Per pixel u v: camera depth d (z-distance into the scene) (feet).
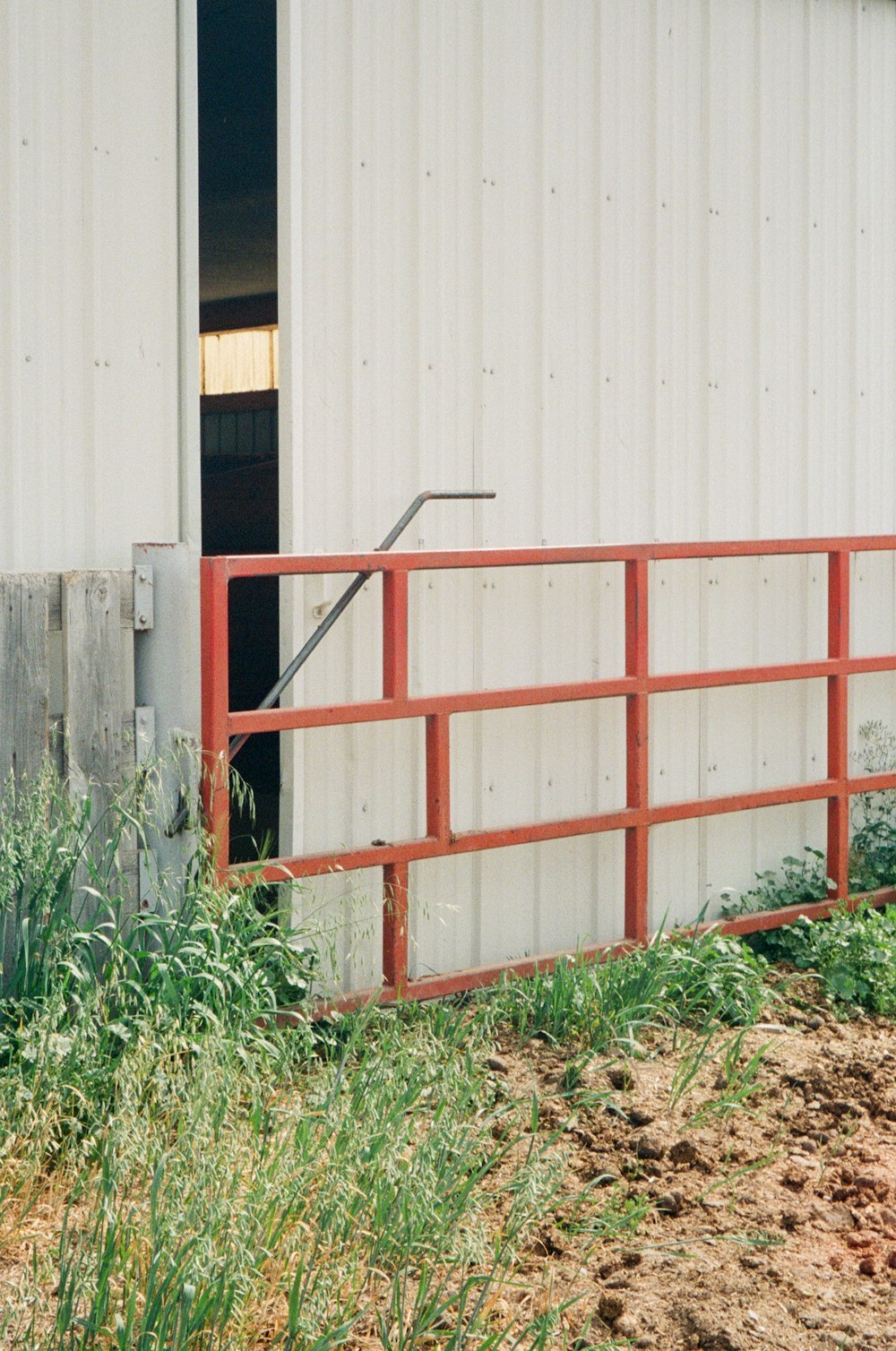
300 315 14.88
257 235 25.36
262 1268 8.95
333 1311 8.73
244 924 13.43
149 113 13.91
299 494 14.96
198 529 14.40
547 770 17.42
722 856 19.38
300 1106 10.70
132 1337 8.04
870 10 20.62
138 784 12.94
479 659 16.65
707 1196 11.55
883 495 21.22
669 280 18.31
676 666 18.76
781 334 19.71
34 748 12.39
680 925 18.67
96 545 13.71
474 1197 10.20
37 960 11.73
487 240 16.44
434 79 15.87
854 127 20.51
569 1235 10.62
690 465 18.70
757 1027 15.46
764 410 19.54
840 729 19.33
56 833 11.89
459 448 16.30
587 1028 14.58
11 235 13.05
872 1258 10.64
